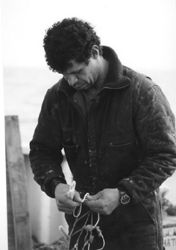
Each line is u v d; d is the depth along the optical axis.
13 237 3.33
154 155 1.72
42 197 3.80
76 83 1.68
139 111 1.72
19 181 3.34
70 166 1.99
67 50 1.56
